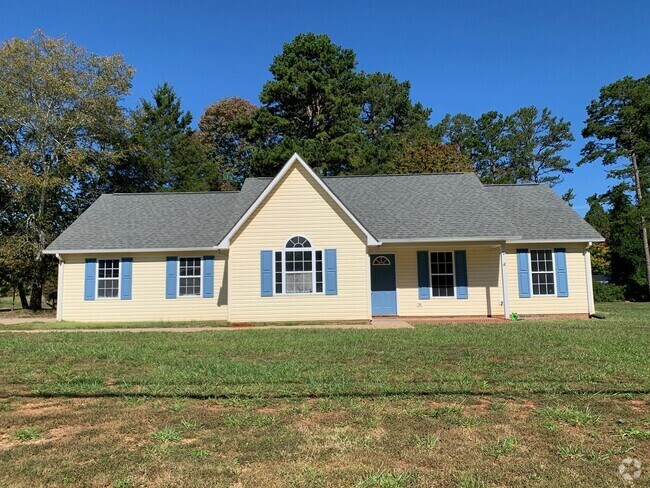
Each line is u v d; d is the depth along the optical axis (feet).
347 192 68.95
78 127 90.27
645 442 15.37
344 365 26.84
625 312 66.28
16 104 80.53
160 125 133.39
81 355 30.86
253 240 54.75
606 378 23.29
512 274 61.41
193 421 17.40
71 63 87.76
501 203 69.46
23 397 20.99
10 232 86.22
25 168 79.15
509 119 167.94
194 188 125.70
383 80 154.81
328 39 124.98
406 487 12.39
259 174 116.06
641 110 110.73
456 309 60.13
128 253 62.03
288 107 122.01
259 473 13.23
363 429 16.58
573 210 66.33
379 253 61.41
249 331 44.65
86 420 17.72
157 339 38.81
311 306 53.93
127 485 12.55
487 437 15.74
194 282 62.23
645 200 106.11
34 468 13.55
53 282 90.84
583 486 12.45
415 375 24.20
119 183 110.11
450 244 58.70
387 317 59.88
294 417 17.85
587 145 121.29
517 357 28.91
